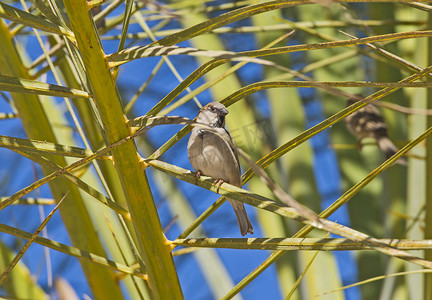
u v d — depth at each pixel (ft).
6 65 25.18
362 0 13.32
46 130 25.30
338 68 39.45
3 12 15.75
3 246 27.40
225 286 36.76
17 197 15.38
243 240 15.62
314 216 12.30
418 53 30.48
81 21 15.81
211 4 37.81
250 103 38.06
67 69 27.96
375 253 34.27
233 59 12.97
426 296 23.84
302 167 34.65
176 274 17.35
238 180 27.96
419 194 29.27
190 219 39.47
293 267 32.94
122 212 17.11
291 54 38.99
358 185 15.79
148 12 29.19
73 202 24.30
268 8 14.55
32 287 27.17
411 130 33.45
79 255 16.81
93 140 26.78
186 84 16.16
